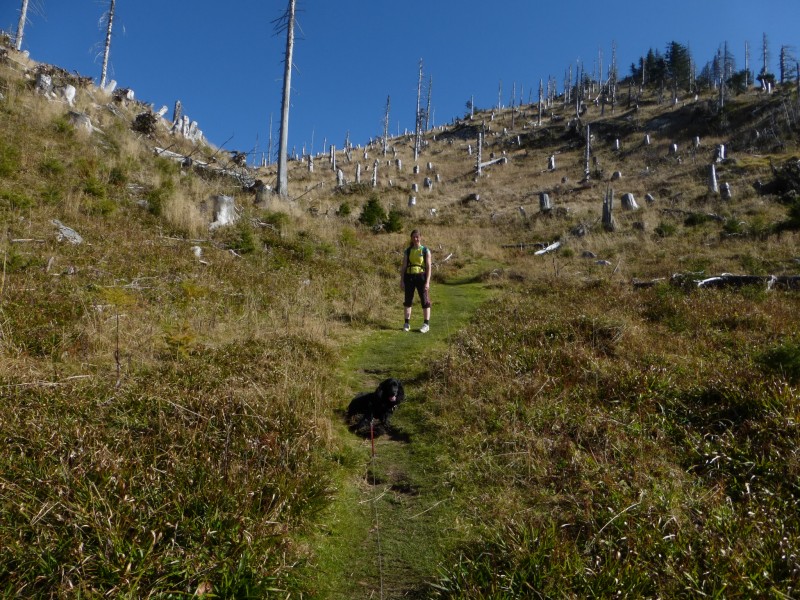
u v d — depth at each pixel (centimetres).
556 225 2364
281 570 280
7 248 774
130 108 2378
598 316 754
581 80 8250
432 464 429
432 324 936
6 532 267
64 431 374
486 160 5359
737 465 370
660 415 462
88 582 245
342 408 548
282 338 707
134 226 1111
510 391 532
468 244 2070
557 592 254
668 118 5238
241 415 442
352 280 1216
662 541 287
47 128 1423
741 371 514
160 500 308
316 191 3494
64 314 635
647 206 2592
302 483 361
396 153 6244
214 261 1055
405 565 311
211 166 2083
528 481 384
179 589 258
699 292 962
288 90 2088
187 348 607
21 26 2236
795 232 1633
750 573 258
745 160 3288
